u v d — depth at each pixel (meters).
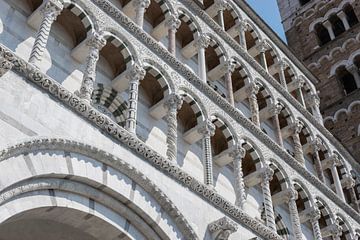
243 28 29.69
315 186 26.48
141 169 16.33
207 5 29.83
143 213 15.69
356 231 27.75
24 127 13.62
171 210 16.42
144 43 20.39
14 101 13.73
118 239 15.33
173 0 24.53
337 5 52.94
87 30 18.75
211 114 21.91
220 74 25.75
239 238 18.41
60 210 14.20
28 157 13.46
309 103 34.06
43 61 17.75
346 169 32.50
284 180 24.27
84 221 14.83
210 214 17.94
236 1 30.64
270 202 21.75
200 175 21.23
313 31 53.41
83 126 15.36
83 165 14.80
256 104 26.22
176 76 21.09
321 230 26.08
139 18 21.50
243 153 22.05
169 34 23.00
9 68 13.54
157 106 20.41
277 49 32.62
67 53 18.77
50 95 14.87
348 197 33.38
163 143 20.47
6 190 12.73
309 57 51.22
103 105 19.72
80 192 14.66
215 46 26.09
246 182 23.25
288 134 28.66
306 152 30.02
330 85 47.81
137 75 19.00
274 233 19.81
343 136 43.09
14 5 17.91
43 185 13.74
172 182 17.22
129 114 17.53
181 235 16.48
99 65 20.08
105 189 15.12
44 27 16.58
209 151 20.38
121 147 16.16
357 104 44.12
